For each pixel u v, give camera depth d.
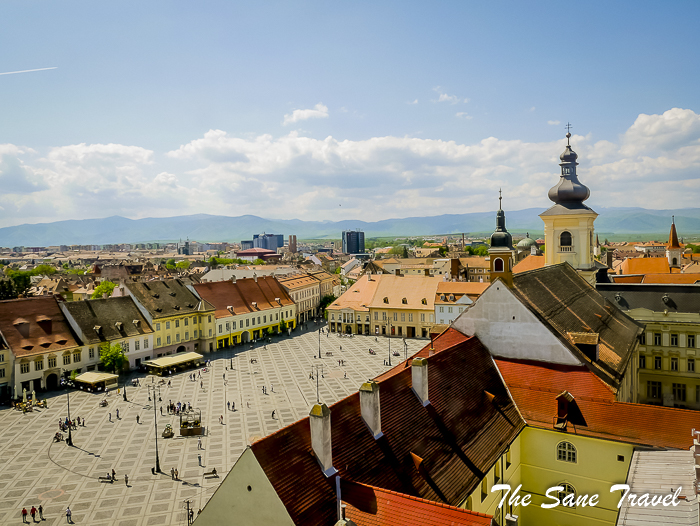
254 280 161.50
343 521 21.78
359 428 31.52
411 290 153.38
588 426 41.62
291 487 25.42
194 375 108.25
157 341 121.38
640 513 28.59
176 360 111.44
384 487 29.27
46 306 106.19
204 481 59.09
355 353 128.88
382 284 159.75
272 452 26.05
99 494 56.16
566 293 63.09
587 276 79.50
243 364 118.06
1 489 57.50
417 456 32.50
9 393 93.69
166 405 87.69
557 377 46.34
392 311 152.12
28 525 49.81
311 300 198.38
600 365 48.22
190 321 131.00
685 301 77.88
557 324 51.75
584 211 79.06
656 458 36.34
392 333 152.50
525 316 49.31
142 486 57.97
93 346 107.56
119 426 77.75
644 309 78.31
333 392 93.69
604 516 40.56
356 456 29.75
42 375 97.81
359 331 158.25
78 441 71.75
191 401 89.62
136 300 122.94
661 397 77.50
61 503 54.25
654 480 32.81
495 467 38.94
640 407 41.03
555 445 42.88
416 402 37.34
